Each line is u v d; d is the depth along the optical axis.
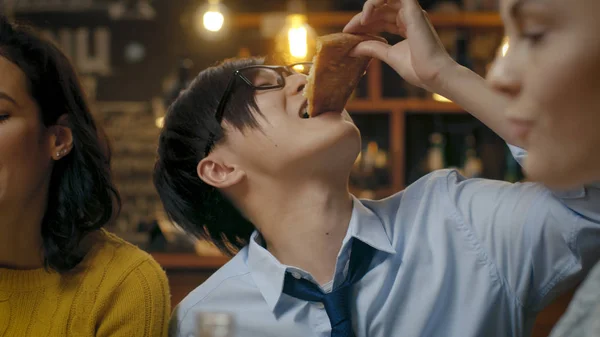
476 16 3.80
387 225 1.23
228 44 4.12
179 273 2.97
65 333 1.22
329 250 1.20
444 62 1.00
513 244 1.13
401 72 1.09
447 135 4.02
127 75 4.21
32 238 1.26
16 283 1.24
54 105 1.27
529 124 0.53
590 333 0.54
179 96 1.34
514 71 0.54
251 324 1.20
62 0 4.12
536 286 1.14
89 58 4.16
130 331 1.23
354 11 3.94
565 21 0.49
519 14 0.52
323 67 1.15
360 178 3.81
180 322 1.27
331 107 1.20
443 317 1.15
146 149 3.89
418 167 3.98
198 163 1.29
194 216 1.38
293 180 1.19
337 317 1.12
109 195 1.34
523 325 1.15
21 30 1.25
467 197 1.22
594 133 0.50
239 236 1.40
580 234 1.04
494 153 3.99
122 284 1.25
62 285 1.25
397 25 1.12
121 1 4.14
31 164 1.21
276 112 1.20
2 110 1.17
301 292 1.17
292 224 1.21
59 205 1.28
